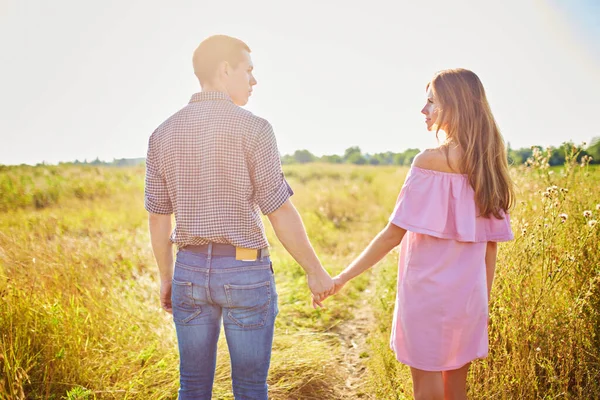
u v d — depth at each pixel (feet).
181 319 5.77
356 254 19.95
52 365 8.30
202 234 5.49
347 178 53.21
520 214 10.06
